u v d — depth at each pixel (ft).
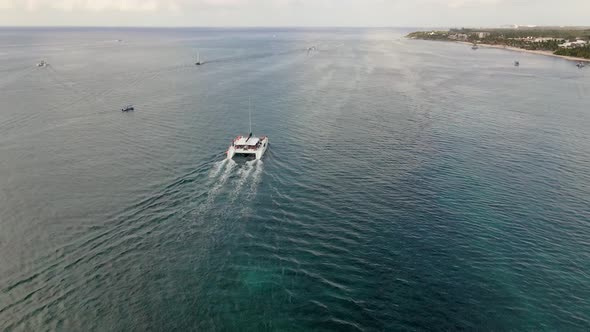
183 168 244.42
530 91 509.35
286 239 173.68
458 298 142.31
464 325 131.13
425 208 201.26
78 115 361.92
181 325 129.59
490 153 279.08
